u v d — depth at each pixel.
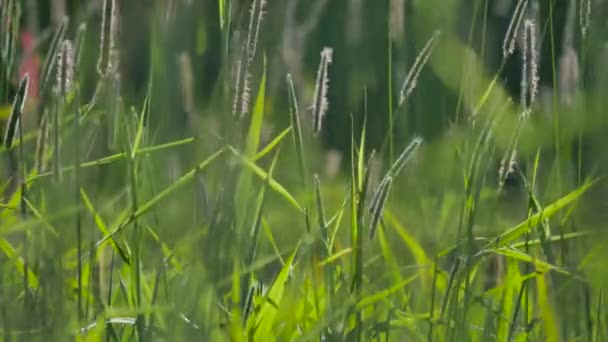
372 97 5.16
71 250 4.29
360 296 4.22
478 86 4.42
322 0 4.55
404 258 4.44
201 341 4.18
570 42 4.38
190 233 4.23
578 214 4.40
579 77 4.39
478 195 4.25
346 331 4.27
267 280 4.44
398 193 4.45
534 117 4.58
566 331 4.33
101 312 4.22
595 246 4.38
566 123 4.40
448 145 4.50
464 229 4.29
